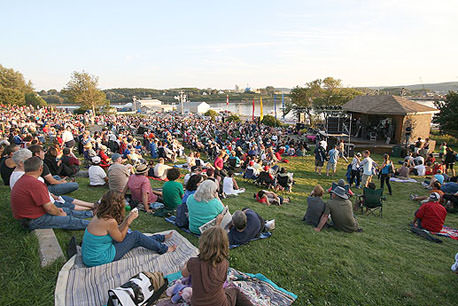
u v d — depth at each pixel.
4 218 4.76
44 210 4.37
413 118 23.39
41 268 3.56
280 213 7.60
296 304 3.57
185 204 5.54
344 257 4.96
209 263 2.65
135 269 3.68
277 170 12.30
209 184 4.97
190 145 24.02
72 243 4.07
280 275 4.19
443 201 9.33
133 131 32.44
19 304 3.02
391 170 11.60
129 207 6.16
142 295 2.99
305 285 4.02
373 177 14.86
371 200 8.73
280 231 5.93
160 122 39.81
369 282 4.28
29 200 4.21
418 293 4.13
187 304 3.04
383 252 5.43
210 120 50.28
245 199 9.19
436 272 4.82
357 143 23.78
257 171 12.67
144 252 4.21
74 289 3.22
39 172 4.36
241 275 3.88
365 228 7.09
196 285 2.64
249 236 5.09
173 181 6.34
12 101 72.00
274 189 11.48
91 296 3.16
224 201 8.48
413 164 15.83
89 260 3.59
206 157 20.45
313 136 28.20
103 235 3.62
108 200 3.69
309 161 19.23
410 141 23.05
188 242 4.64
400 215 9.03
